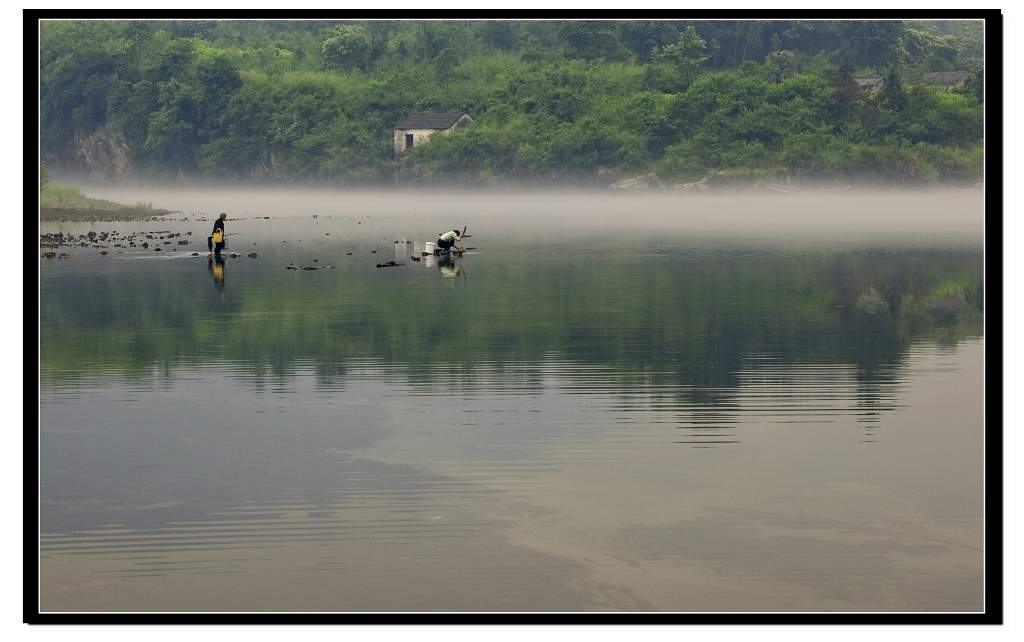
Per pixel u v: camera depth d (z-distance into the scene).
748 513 27.80
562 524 27.17
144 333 54.44
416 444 33.88
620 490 29.45
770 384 41.91
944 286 75.06
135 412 38.09
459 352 49.06
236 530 27.05
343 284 76.50
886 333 54.09
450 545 26.03
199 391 41.28
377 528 27.05
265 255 103.69
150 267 88.88
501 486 29.88
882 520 27.28
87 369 45.44
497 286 75.31
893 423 35.94
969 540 26.12
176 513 28.16
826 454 32.50
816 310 62.66
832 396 39.84
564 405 38.69
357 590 23.92
